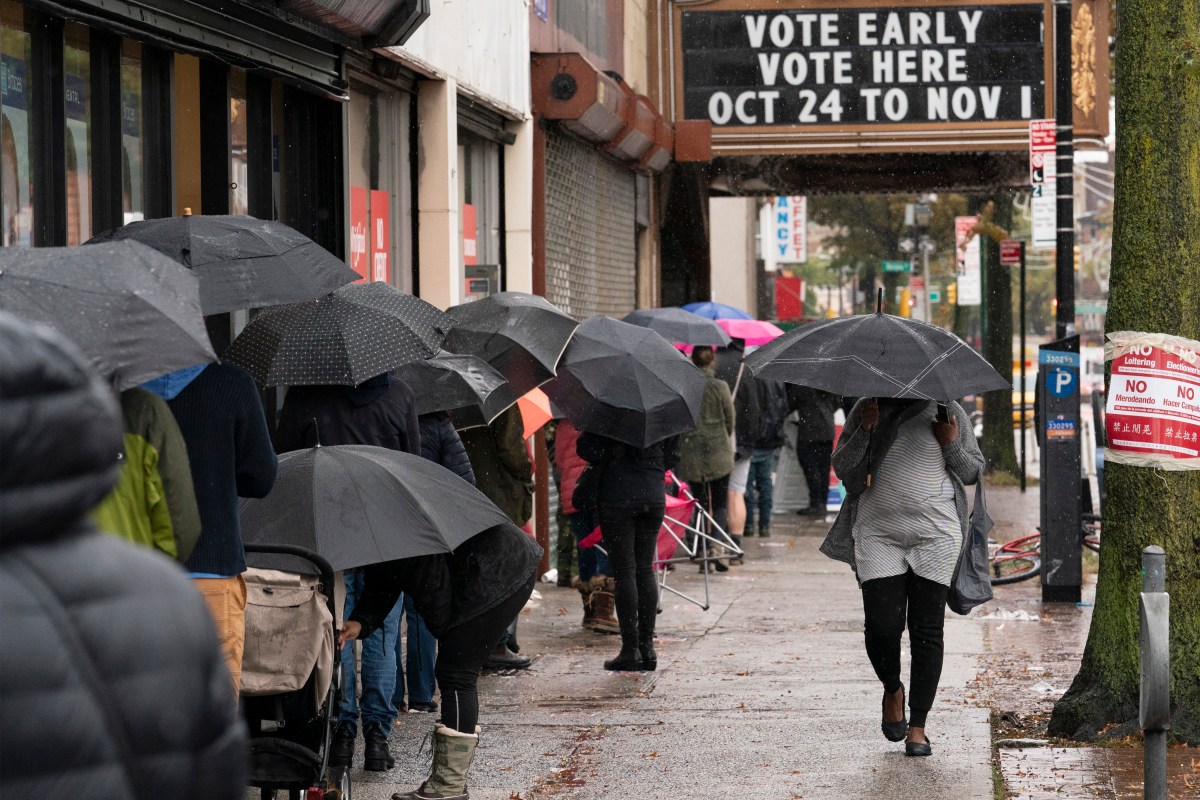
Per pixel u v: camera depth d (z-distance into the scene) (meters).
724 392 37.38
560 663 25.97
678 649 27.41
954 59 53.47
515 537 16.72
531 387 23.00
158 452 12.51
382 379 18.33
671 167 60.16
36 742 5.53
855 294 187.62
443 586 16.38
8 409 5.56
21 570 5.64
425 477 15.37
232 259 15.12
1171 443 19.58
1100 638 20.11
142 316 11.10
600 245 48.50
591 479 24.86
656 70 54.91
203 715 5.96
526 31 38.44
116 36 21.14
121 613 5.77
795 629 29.56
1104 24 53.84
